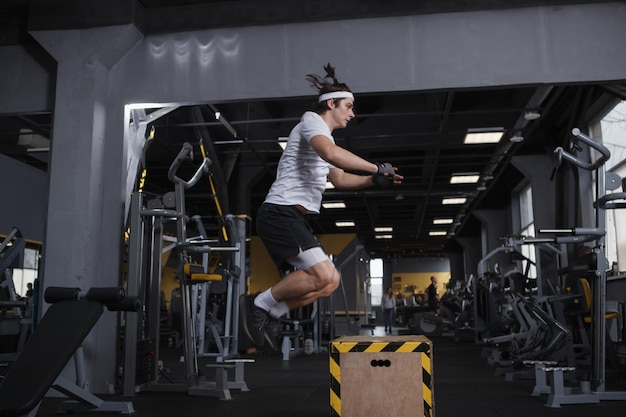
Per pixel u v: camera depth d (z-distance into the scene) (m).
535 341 5.22
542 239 3.94
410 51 4.57
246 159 9.85
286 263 1.94
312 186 1.95
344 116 2.03
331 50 4.66
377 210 15.42
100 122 4.71
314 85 2.10
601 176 3.68
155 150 9.23
